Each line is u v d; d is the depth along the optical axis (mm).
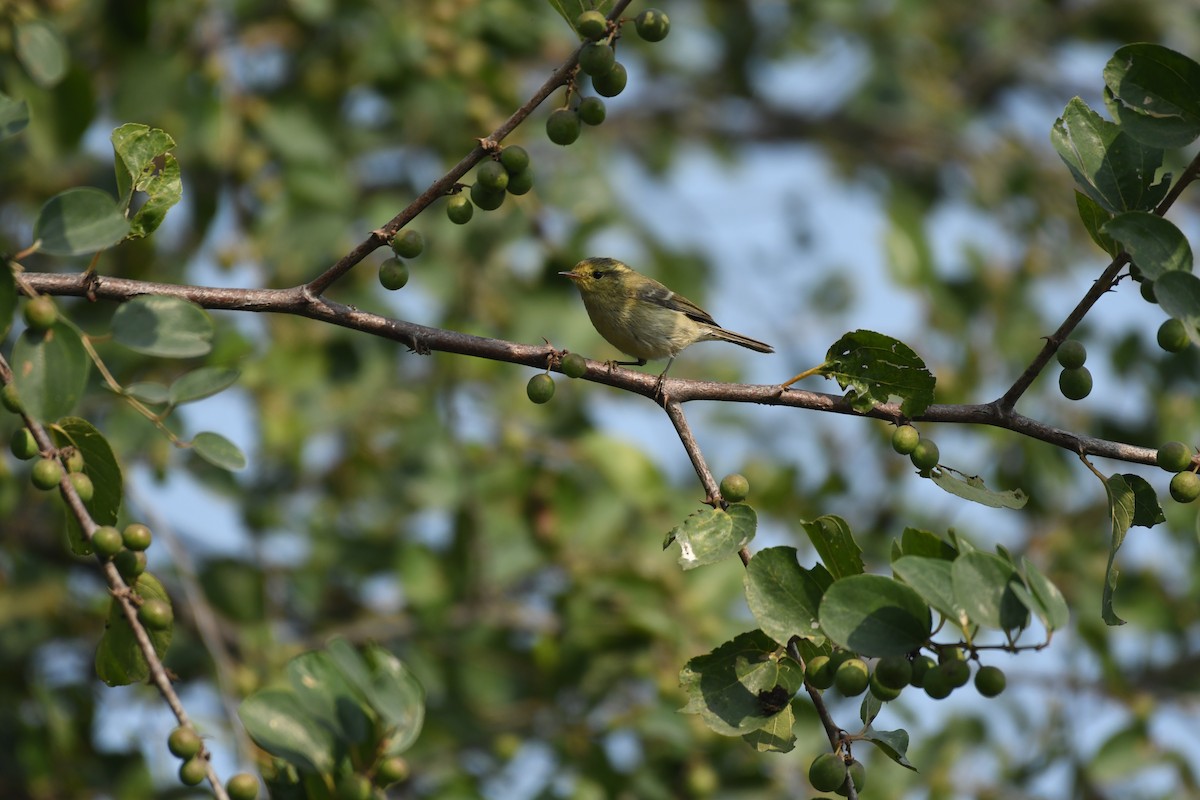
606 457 13156
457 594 13016
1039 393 15391
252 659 12117
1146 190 6207
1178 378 14844
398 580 13477
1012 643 5086
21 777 11656
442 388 13180
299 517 13898
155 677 5875
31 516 12914
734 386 6949
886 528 15664
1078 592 14242
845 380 6848
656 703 11398
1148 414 15016
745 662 5930
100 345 11461
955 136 19047
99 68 12547
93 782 11508
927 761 13000
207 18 13070
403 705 5945
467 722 12125
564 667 12031
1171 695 14180
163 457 11883
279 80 13773
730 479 6359
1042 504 15227
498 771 12195
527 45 13703
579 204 13656
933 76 19859
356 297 13180
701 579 12398
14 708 12219
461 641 12953
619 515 13039
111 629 6094
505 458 13172
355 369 13203
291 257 12781
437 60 13070
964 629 5133
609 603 12016
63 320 5664
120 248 11719
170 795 11438
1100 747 12766
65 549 12914
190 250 12930
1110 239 6246
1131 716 13047
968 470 15562
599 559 12828
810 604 5859
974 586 5145
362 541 13148
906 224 15758
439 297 13148
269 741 5918
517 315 13438
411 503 13852
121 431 11695
